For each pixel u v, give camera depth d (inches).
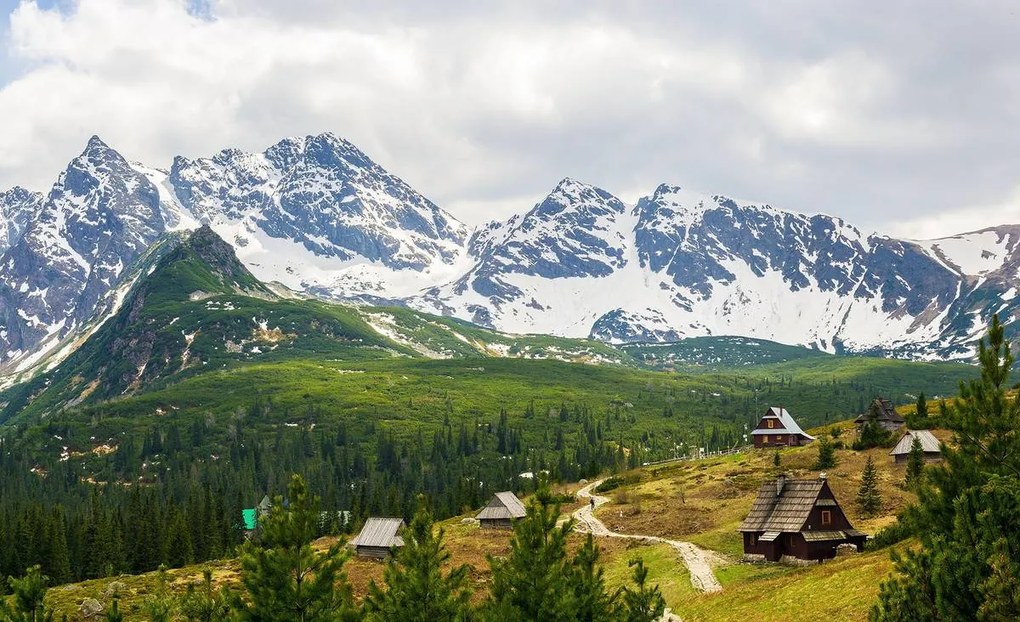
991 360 2263.8
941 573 1881.2
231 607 2292.1
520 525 2394.2
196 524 7706.7
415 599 2319.1
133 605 4515.3
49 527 6756.9
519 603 2287.2
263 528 2290.8
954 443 2278.5
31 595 2411.4
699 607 3656.5
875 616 2000.5
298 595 2210.9
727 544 4913.9
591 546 2449.6
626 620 2426.2
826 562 4087.1
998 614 1753.2
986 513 1889.8
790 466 7249.0
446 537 6131.9
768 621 3137.3
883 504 5408.5
